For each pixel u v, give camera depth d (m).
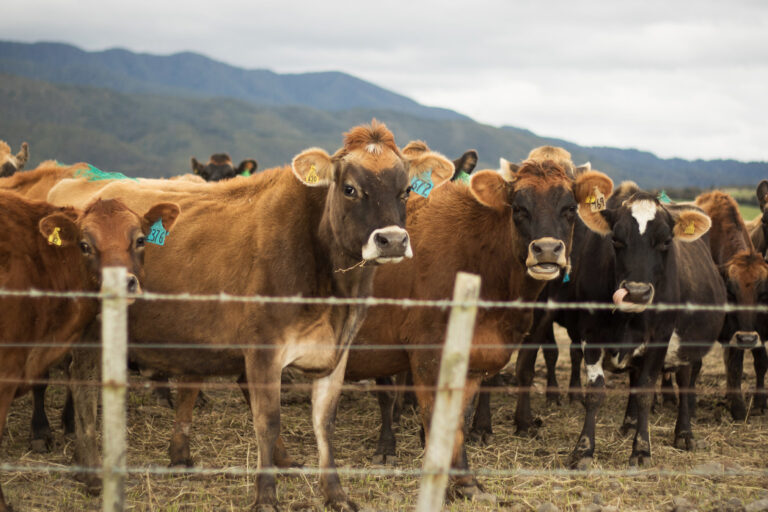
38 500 5.79
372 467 7.09
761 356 9.71
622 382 11.20
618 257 7.05
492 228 6.42
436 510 3.82
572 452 7.25
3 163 13.98
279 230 5.82
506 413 9.30
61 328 5.80
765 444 8.18
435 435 3.81
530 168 6.32
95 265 5.66
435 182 6.14
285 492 6.10
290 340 5.70
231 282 5.87
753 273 9.09
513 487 6.36
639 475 6.72
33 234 5.69
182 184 7.15
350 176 5.52
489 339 6.41
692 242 8.80
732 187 83.69
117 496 3.74
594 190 6.42
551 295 8.43
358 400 9.70
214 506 5.80
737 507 5.88
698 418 9.35
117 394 3.70
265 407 5.59
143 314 6.18
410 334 6.50
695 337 8.20
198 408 8.84
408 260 6.56
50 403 8.81
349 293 5.83
